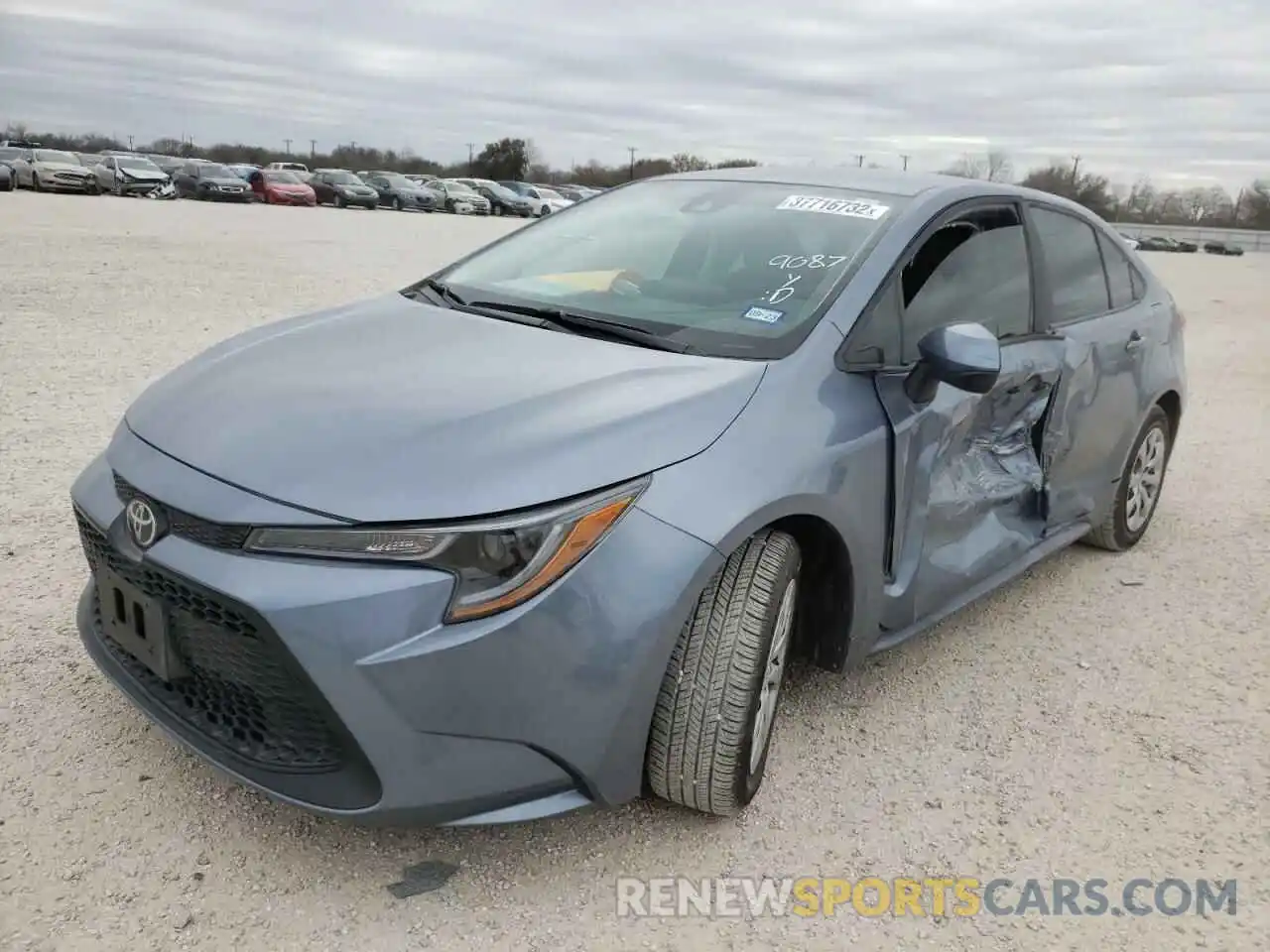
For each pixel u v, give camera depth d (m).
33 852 2.47
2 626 3.45
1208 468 6.73
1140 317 4.67
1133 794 3.09
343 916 2.38
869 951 2.43
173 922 2.31
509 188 46.94
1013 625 4.19
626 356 2.87
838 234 3.37
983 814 2.95
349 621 2.18
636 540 2.37
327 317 3.38
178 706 2.51
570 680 2.31
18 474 4.82
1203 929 2.57
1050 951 2.47
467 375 2.71
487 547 2.23
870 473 2.92
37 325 8.45
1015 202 3.95
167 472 2.44
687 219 3.68
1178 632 4.21
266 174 38.53
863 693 3.54
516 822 2.41
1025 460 3.90
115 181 33.47
